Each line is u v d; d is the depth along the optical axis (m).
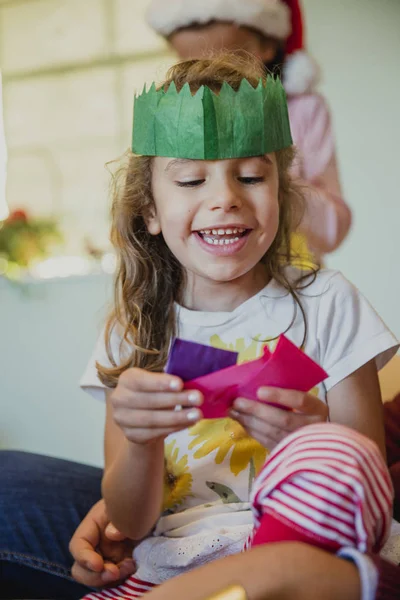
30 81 2.85
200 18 1.57
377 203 2.55
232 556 0.58
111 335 1.06
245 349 0.96
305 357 0.73
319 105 1.68
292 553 0.57
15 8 2.83
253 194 0.90
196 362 0.73
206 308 1.00
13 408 2.53
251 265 0.91
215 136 0.87
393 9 2.49
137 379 0.73
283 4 1.66
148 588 0.92
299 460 0.64
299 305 0.97
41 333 2.47
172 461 0.96
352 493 0.60
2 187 2.88
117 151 2.78
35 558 1.05
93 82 2.78
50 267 2.55
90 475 1.21
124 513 0.88
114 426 1.04
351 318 0.96
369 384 0.94
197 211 0.89
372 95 2.53
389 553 0.83
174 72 1.00
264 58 1.64
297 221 1.09
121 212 1.03
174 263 1.02
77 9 2.76
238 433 0.94
